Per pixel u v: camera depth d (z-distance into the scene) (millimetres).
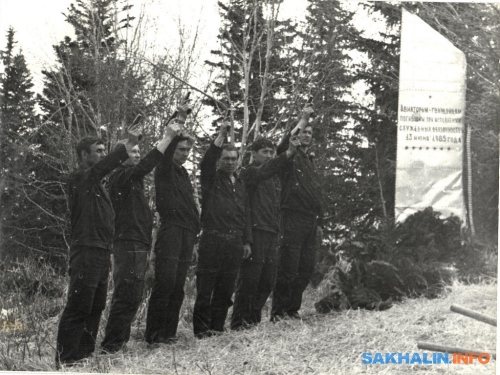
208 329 6977
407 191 8875
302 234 7512
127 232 6430
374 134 9438
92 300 6219
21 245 8516
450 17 9531
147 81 9016
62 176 8812
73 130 9055
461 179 8883
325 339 6730
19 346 6734
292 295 7441
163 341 6695
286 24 9648
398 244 8148
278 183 7887
